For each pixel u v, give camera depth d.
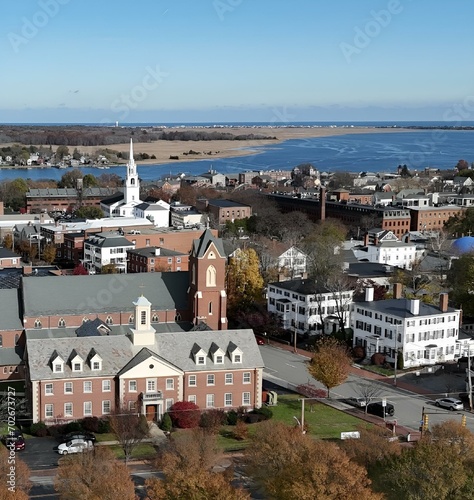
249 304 161.25
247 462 78.81
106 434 101.25
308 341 152.75
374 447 78.06
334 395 120.06
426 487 68.06
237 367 110.44
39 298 130.88
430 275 194.00
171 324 138.25
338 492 66.31
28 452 94.38
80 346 107.56
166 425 102.94
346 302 157.62
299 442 76.50
